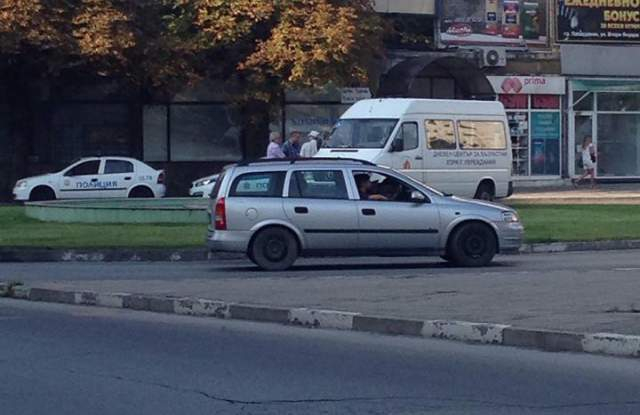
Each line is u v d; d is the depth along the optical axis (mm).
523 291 15531
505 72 43375
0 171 39875
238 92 38781
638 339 11602
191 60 38031
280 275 18656
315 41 36656
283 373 11164
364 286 16375
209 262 22094
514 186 43594
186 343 12852
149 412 9594
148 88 39062
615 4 44344
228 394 10242
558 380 10734
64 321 14500
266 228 19281
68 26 36250
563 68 44031
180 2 37469
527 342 12273
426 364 11547
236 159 40781
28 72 38750
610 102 44938
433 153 29891
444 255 20047
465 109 30734
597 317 13109
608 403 9836
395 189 19734
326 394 10227
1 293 16938
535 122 43906
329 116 40469
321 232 19328
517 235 20141
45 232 25359
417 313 13664
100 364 11664
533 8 43594
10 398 10125
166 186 40438
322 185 19516
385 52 40625
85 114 40469
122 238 24172
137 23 37719
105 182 36719
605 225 26906
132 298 15516
